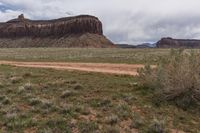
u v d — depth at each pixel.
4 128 10.38
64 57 51.19
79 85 15.38
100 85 15.84
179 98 13.48
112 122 10.91
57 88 15.38
